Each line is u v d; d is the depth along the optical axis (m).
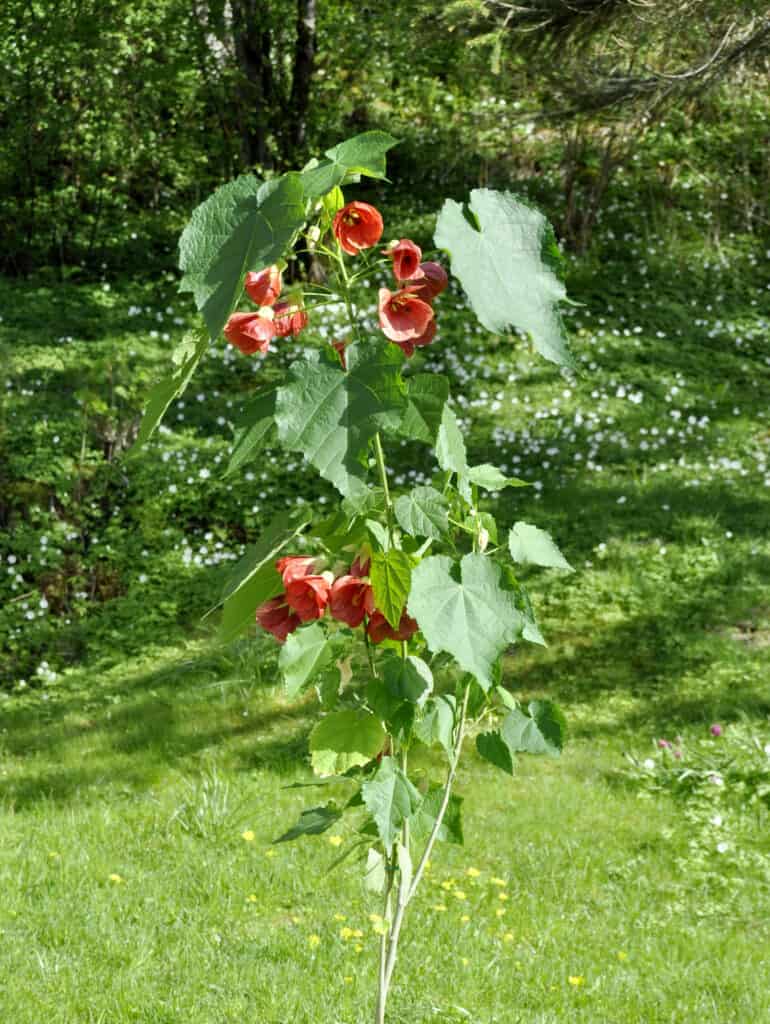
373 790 2.28
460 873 5.98
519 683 8.80
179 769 7.46
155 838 6.32
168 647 9.71
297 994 4.48
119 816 6.67
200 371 13.88
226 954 4.90
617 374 14.73
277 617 2.30
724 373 15.19
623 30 13.24
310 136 17.00
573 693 8.62
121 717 8.45
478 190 1.93
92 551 10.82
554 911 5.56
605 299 16.59
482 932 5.23
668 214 18.42
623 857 6.24
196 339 2.05
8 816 6.72
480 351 14.95
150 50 15.68
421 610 2.01
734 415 14.03
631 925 5.48
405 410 1.88
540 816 6.72
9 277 16.20
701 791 7.04
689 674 8.84
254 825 6.48
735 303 17.03
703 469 12.73
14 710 8.80
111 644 9.82
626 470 12.63
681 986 4.78
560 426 13.41
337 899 5.54
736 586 10.22
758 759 7.35
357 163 1.81
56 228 16.47
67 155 16.47
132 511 11.44
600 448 13.08
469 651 2.01
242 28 15.94
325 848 6.13
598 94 14.06
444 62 17.62
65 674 9.39
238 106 16.28
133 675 9.30
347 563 2.24
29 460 11.66
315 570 2.19
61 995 4.43
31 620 10.15
